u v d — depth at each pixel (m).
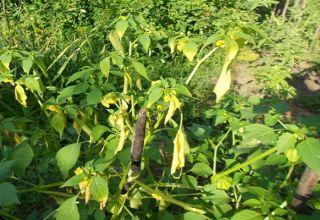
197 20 6.25
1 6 5.57
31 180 2.32
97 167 1.45
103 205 1.40
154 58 4.93
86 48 4.26
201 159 2.12
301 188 1.45
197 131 2.32
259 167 1.88
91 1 6.14
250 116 1.98
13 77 1.82
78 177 1.39
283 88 3.98
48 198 2.39
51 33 5.36
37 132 1.93
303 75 5.94
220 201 1.82
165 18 6.15
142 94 1.82
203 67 5.05
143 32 1.80
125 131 1.73
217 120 2.17
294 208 1.51
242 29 1.44
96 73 1.88
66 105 1.83
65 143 2.81
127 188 1.75
